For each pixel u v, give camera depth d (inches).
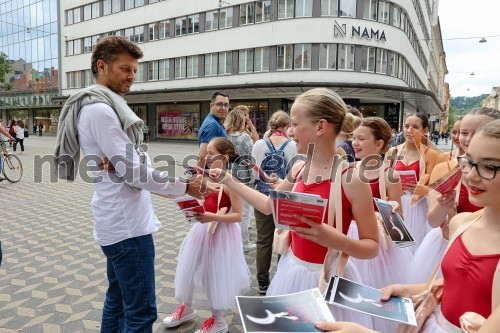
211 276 105.8
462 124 86.0
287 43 896.9
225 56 1001.5
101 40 81.2
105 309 90.7
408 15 998.4
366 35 876.0
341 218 64.5
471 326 41.8
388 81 933.8
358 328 43.0
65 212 251.1
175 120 1195.3
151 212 86.8
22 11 1542.8
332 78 877.8
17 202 283.3
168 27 1098.1
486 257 46.3
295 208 52.0
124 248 80.0
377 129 115.1
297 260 72.3
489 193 44.4
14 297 128.4
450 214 88.8
